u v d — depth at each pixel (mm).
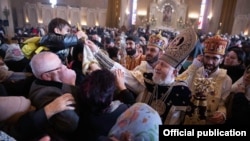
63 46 1198
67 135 783
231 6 13883
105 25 15719
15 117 728
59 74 876
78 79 1115
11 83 1153
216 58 1354
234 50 1788
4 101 727
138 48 2314
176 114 1073
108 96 730
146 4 16344
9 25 12305
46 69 842
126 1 15734
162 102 1096
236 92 1256
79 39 1273
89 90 722
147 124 506
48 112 709
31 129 683
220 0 14414
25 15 13609
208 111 1255
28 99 814
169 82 1098
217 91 1312
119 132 523
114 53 2422
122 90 1058
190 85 1355
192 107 1078
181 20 15992
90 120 751
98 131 729
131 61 2299
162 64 1102
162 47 1488
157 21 16234
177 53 1061
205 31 15562
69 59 1289
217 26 14664
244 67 1788
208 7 15414
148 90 1200
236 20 12930
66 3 14641
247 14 11352
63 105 736
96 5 15305
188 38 1044
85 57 1196
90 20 15281
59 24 1303
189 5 16000
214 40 1343
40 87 837
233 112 1189
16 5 13508
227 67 1812
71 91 856
